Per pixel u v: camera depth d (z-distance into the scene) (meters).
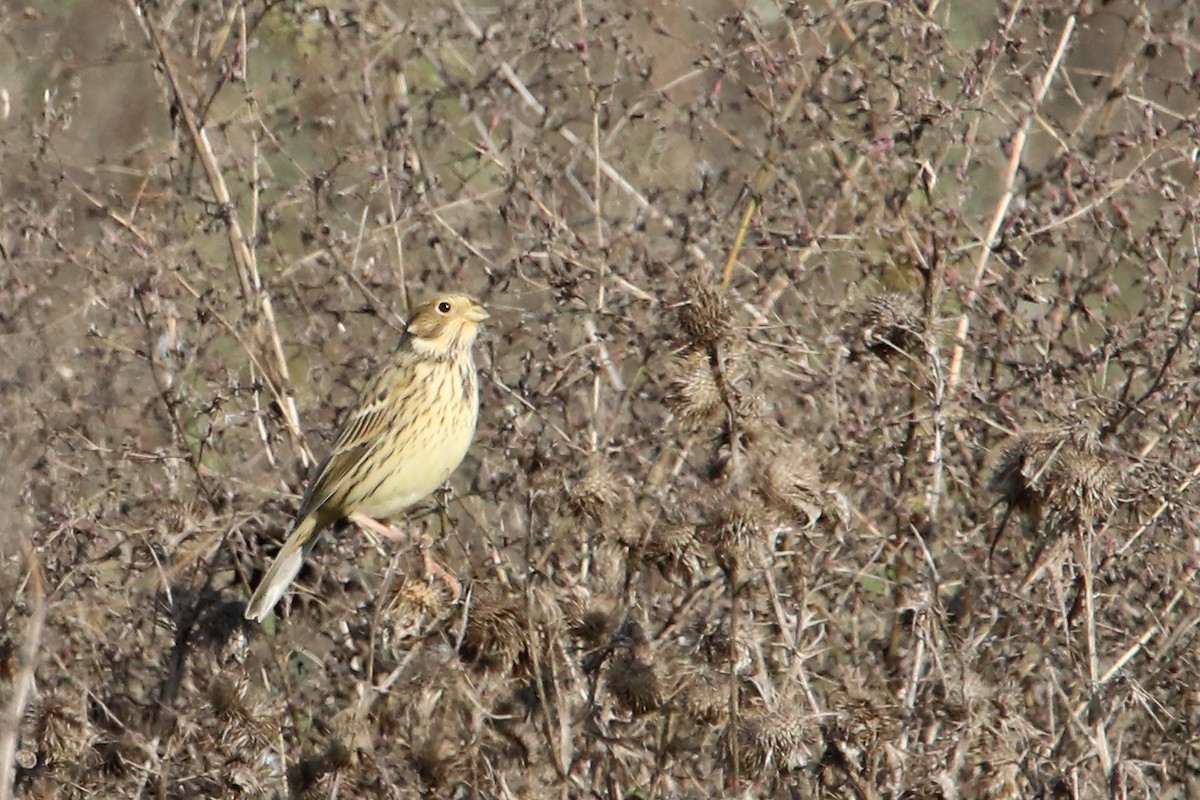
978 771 10.37
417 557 12.20
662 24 15.37
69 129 15.02
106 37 16.16
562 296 12.97
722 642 10.21
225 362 13.78
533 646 9.76
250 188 14.27
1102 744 10.31
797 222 13.06
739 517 9.33
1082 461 10.23
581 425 12.74
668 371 10.60
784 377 12.34
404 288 13.63
